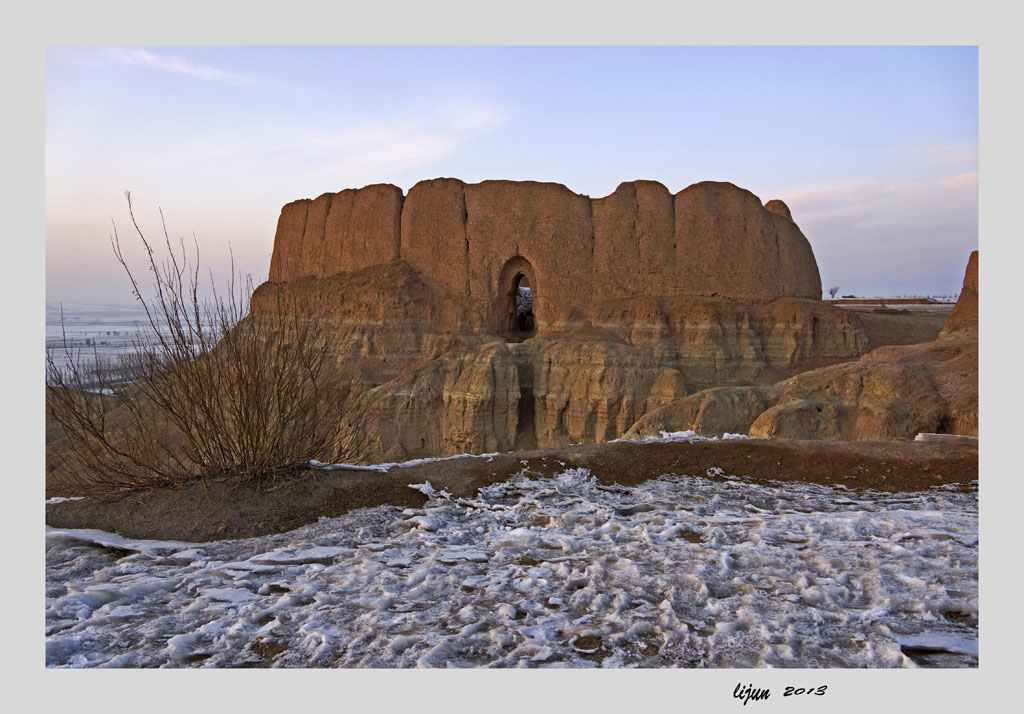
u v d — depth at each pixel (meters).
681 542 6.66
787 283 39.00
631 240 38.97
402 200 42.06
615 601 5.17
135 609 5.20
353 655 4.43
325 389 9.29
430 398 34.09
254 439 8.07
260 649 4.57
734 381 35.41
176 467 8.32
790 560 6.15
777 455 9.96
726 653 4.45
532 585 5.58
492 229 39.62
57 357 7.88
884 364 23.98
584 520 7.36
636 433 26.61
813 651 4.50
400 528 7.16
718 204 39.03
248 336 8.47
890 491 8.75
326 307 39.56
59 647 4.55
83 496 7.89
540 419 35.22
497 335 39.50
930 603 5.13
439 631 4.75
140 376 8.07
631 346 35.06
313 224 44.41
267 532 7.06
